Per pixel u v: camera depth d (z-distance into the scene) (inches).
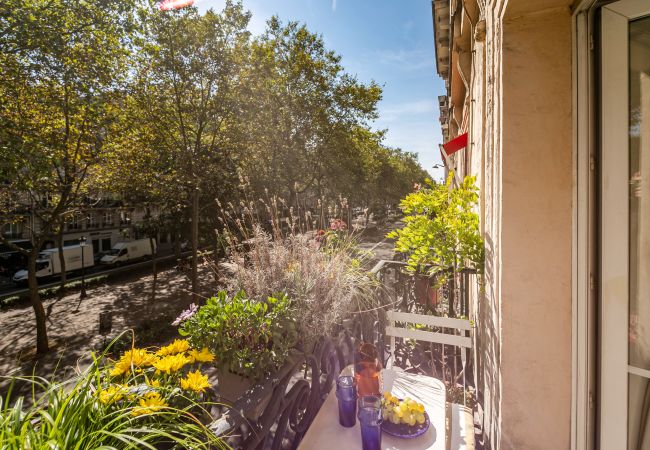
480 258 121.0
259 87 740.0
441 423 65.8
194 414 47.9
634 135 59.6
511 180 72.9
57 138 473.1
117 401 42.9
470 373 141.0
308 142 933.2
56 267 1083.3
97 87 433.7
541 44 70.5
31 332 594.2
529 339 72.6
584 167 66.0
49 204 669.9
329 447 59.6
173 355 59.9
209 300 69.7
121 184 717.9
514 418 74.1
